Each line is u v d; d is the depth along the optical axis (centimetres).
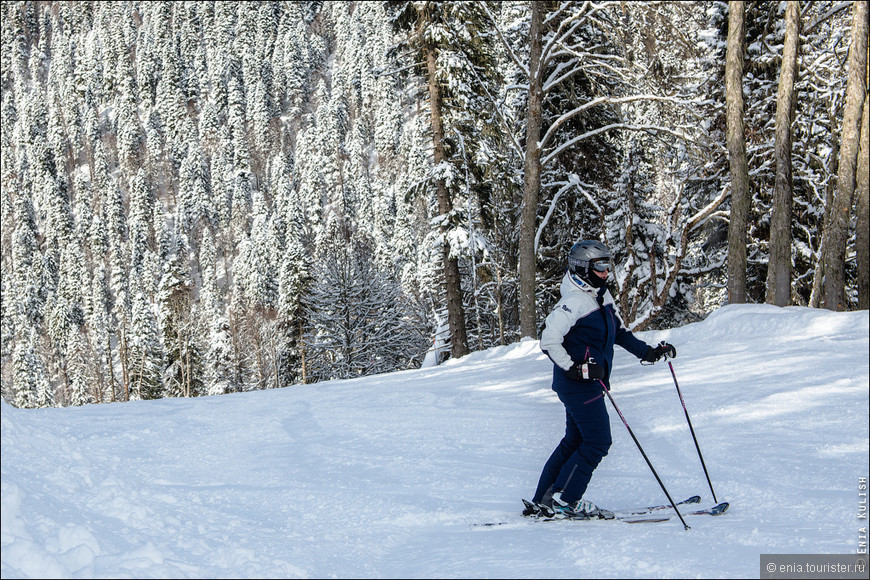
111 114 18062
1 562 230
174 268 6319
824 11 1689
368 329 3878
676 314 2339
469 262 2133
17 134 17175
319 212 10100
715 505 394
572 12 1827
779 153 1452
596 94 1977
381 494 461
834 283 1335
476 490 472
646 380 873
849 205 1328
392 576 278
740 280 1417
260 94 15838
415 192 2217
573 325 400
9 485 280
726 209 2144
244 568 270
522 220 1780
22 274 12662
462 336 2123
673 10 1614
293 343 4675
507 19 2181
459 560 297
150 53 18275
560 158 2208
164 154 16112
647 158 2147
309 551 324
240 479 527
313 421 789
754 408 641
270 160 15275
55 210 13212
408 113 14362
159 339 6481
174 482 506
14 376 7594
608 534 328
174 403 1054
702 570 247
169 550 287
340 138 14700
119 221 12725
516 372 1134
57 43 19900
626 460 524
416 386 1062
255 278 8181
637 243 2233
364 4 17762
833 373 759
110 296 11562
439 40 1986
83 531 269
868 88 1312
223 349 5706
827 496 382
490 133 2014
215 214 13662
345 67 16362
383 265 7550
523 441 621
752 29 2006
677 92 1731
